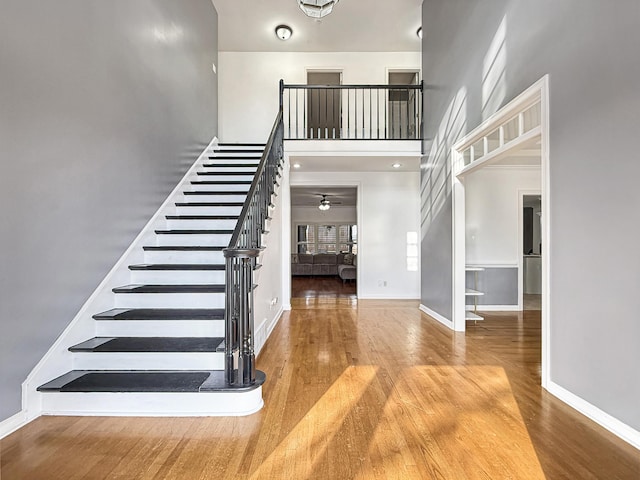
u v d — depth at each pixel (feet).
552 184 8.38
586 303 7.40
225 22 21.36
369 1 19.47
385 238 24.35
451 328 15.33
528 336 14.08
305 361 10.91
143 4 11.76
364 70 24.84
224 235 12.62
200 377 8.01
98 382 7.65
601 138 6.97
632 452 6.14
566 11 7.89
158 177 12.93
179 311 9.74
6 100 6.55
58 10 7.88
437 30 17.06
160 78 13.06
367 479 5.48
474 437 6.64
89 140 8.98
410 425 7.08
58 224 7.91
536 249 32.48
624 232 6.49
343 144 19.61
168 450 6.21
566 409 7.73
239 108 24.70
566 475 5.55
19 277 6.88
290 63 24.76
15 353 6.82
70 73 8.26
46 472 5.59
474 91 12.78
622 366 6.56
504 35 10.61
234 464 5.83
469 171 13.98
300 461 5.92
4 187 6.53
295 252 46.39
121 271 10.42
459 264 14.93
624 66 6.44
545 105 8.55
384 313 18.85
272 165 14.83
